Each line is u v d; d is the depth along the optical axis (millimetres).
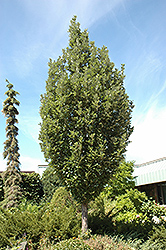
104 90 7168
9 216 7500
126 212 10016
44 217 7441
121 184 10766
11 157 17422
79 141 6586
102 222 7934
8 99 18734
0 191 16641
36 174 17344
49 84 7547
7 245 6301
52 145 6801
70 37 8383
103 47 7949
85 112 6703
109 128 6957
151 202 10852
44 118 7195
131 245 6141
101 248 5711
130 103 7891
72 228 7059
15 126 18453
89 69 7227
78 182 6574
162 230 6777
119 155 6945
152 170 13188
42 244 6469
